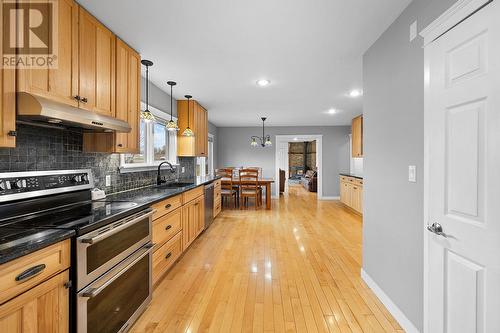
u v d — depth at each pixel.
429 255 1.46
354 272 2.57
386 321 1.80
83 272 1.23
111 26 1.96
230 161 7.90
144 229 1.86
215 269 2.64
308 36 2.12
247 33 2.09
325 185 7.52
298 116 6.11
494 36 1.06
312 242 3.52
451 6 1.27
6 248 0.95
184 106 4.36
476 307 1.17
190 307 1.96
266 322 1.78
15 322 0.94
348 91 3.88
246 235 3.84
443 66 1.34
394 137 1.86
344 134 7.50
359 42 2.22
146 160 3.45
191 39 2.19
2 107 1.15
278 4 1.70
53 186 1.71
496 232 1.07
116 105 2.08
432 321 1.44
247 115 5.98
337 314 1.88
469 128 1.19
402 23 1.76
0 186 1.37
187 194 3.01
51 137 1.81
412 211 1.64
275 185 7.79
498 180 1.06
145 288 1.87
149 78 3.25
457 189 1.26
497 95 1.06
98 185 2.33
